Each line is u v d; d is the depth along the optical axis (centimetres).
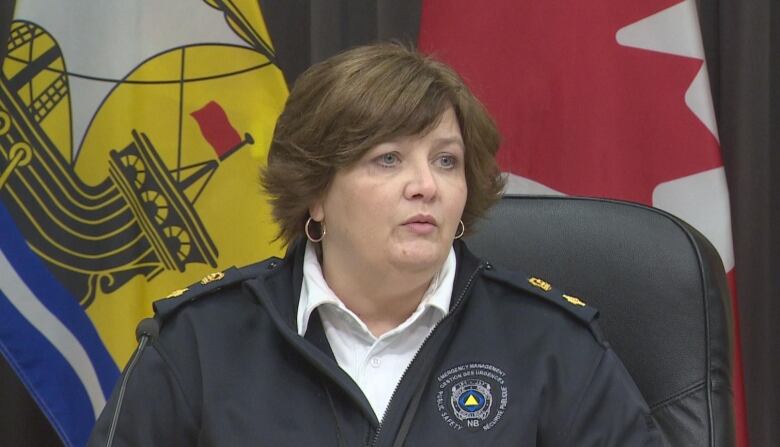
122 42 698
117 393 427
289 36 845
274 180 441
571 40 706
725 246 681
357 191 409
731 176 808
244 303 448
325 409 411
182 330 437
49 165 686
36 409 827
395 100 402
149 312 696
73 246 687
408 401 409
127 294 692
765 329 802
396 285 419
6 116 683
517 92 713
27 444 826
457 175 423
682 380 468
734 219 804
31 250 682
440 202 407
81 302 687
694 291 476
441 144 414
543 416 413
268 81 709
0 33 777
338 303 427
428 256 406
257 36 710
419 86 406
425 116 402
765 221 801
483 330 432
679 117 691
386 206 404
